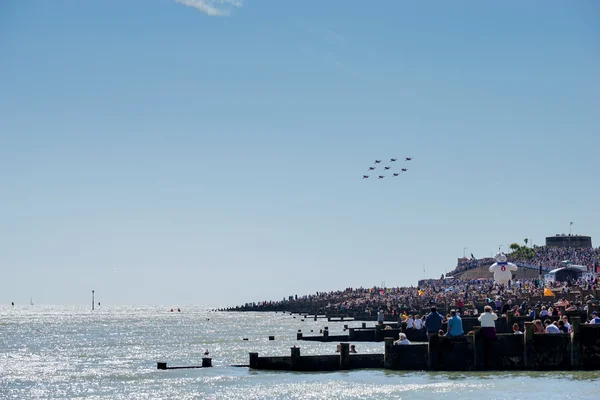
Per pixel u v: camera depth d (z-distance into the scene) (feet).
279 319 584.40
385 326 252.83
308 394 135.23
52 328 490.90
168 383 161.38
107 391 155.94
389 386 135.85
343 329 360.69
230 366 182.39
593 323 151.23
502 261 433.89
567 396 119.55
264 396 136.46
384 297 502.38
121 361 223.92
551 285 387.14
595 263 508.94
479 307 302.66
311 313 634.43
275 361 169.89
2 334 411.34
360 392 131.85
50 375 186.70
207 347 269.64
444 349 147.23
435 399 121.80
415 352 150.20
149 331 428.56
